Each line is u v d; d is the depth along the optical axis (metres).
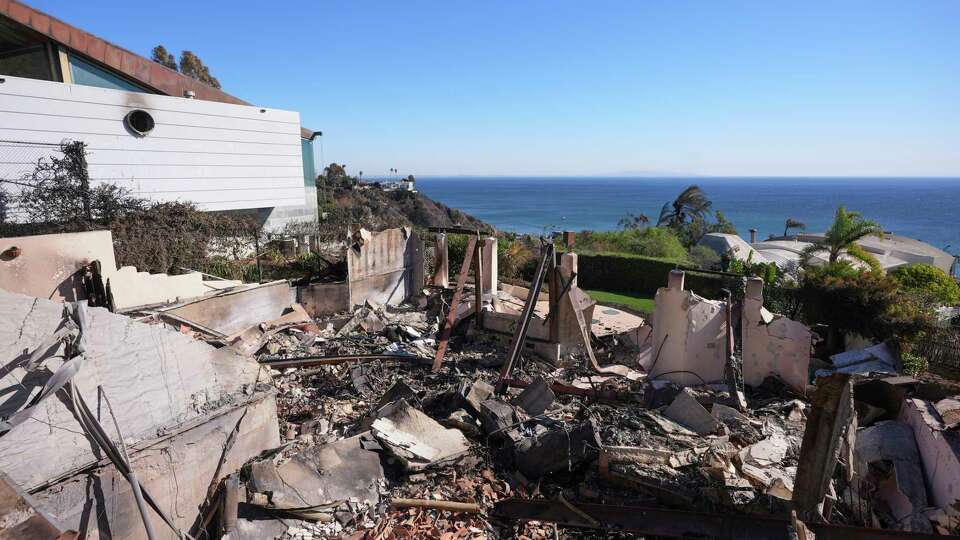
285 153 18.94
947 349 11.41
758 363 8.87
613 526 5.45
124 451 4.56
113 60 14.88
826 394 4.95
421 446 6.54
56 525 3.86
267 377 6.48
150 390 5.07
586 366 9.92
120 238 11.55
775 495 5.45
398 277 14.85
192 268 12.91
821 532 4.87
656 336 9.17
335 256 15.77
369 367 9.60
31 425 4.18
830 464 5.01
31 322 4.15
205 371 5.65
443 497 5.96
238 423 5.83
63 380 4.09
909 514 5.29
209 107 16.31
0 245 7.27
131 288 9.32
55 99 12.98
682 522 5.40
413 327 12.57
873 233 20.94
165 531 5.03
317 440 7.02
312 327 11.78
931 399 7.05
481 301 11.85
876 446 6.13
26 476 4.18
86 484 4.46
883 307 12.22
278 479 5.59
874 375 8.53
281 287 12.31
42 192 11.29
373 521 5.58
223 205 17.14
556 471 6.37
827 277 13.39
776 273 19.16
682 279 8.87
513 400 7.98
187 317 9.91
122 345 4.78
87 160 13.67
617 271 22.66
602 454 6.21
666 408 7.60
